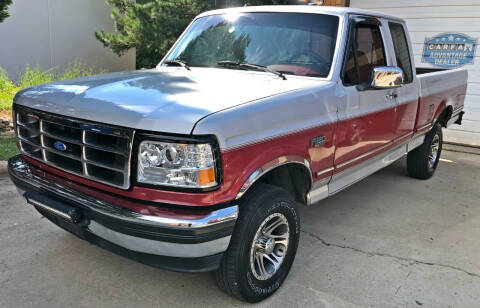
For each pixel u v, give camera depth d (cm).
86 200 271
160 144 244
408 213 498
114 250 279
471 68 854
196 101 269
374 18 425
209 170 246
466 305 321
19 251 364
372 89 395
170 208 252
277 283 323
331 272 358
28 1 1066
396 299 324
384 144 446
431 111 557
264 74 361
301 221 461
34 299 302
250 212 281
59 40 1152
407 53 489
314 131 325
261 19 407
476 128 869
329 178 368
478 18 830
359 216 482
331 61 363
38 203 298
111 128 257
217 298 315
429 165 621
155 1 1100
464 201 547
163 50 1117
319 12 390
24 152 323
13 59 1062
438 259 388
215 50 408
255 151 273
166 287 326
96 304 301
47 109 293
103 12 1246
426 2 876
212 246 256
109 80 326
